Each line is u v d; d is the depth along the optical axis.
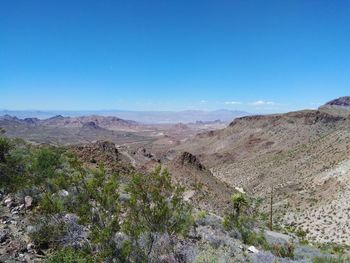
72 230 10.34
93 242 9.27
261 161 196.50
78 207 10.19
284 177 143.88
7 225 11.10
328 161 133.75
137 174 10.69
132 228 9.89
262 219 48.84
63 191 12.58
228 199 50.19
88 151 41.12
